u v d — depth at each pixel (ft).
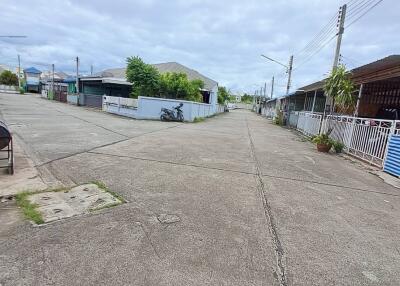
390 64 32.14
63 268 8.70
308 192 18.04
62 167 19.54
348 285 8.93
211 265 9.37
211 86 103.50
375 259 10.60
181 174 19.69
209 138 39.55
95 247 9.92
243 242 11.01
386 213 15.56
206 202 14.82
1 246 9.70
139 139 33.65
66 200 13.89
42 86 180.24
